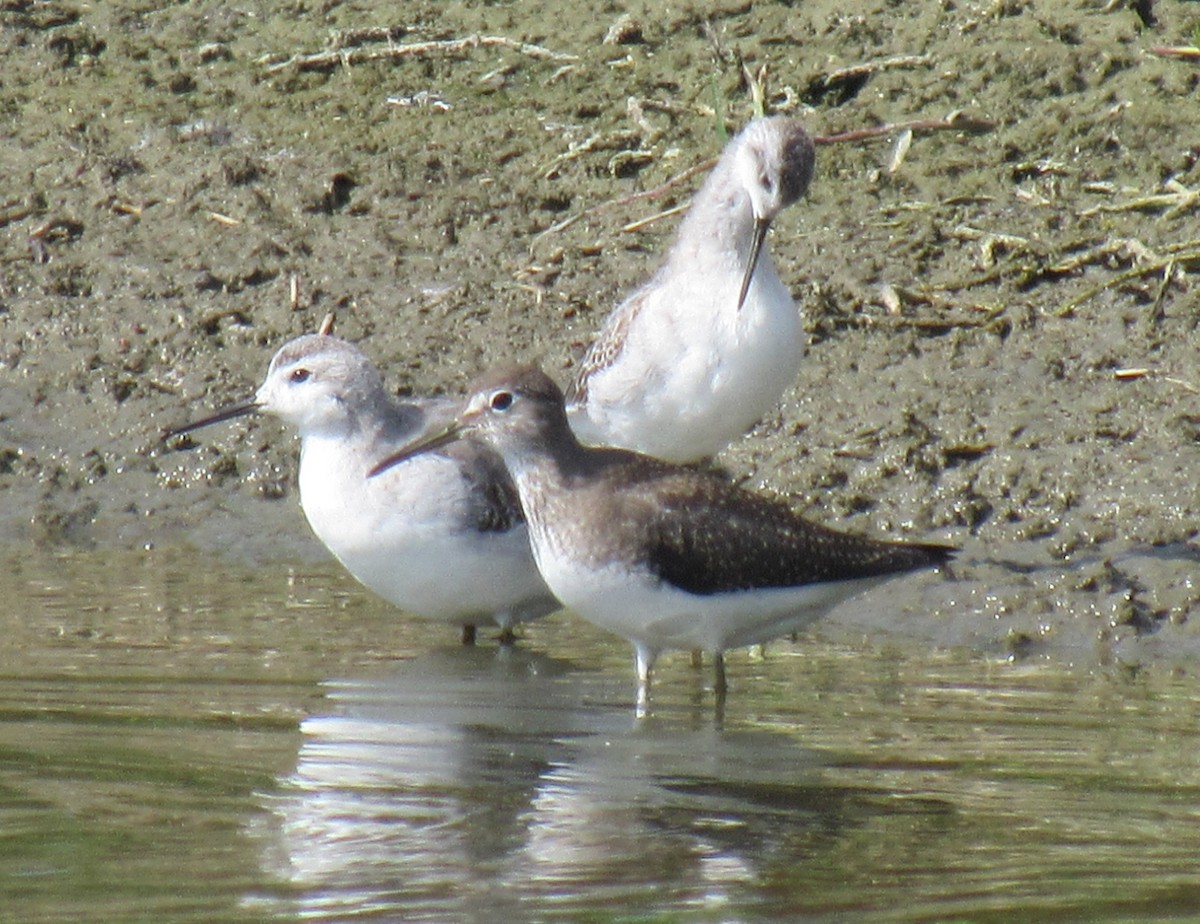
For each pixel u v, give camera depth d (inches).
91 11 833.5
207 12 832.3
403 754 429.7
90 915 343.6
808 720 455.5
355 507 512.1
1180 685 482.0
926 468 593.9
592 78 771.4
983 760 423.5
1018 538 565.0
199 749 431.5
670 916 343.6
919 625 537.0
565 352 656.4
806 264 672.4
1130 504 568.4
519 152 745.0
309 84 786.8
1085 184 692.1
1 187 744.3
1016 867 363.6
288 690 477.7
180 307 697.0
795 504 587.8
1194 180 685.9
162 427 657.0
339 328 674.8
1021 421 606.9
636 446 559.5
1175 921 339.3
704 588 467.2
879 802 398.9
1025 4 762.2
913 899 350.3
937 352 638.5
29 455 652.1
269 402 526.6
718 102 723.4
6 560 597.0
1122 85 722.8
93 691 473.7
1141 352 628.4
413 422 522.0
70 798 399.9
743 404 545.3
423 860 369.1
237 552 610.2
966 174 704.4
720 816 391.5
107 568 589.9
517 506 509.0
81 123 773.9
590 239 704.4
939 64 744.3
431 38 800.3
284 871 364.2
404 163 742.5
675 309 541.3
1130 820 386.6
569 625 546.0
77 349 685.9
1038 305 650.2
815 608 482.3
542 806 398.3
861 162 716.0
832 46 759.1
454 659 507.8
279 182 739.4
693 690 482.3
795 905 348.5
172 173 747.4
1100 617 527.5
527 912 346.3
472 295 685.3
